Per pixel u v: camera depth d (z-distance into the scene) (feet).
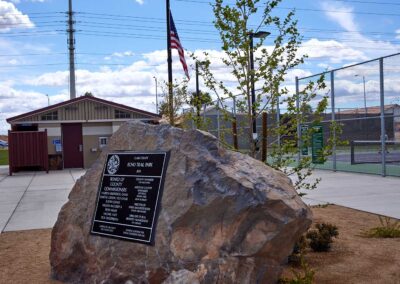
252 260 14.85
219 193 15.30
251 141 24.29
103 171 18.90
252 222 14.94
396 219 28.50
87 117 83.56
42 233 28.63
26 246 25.32
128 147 18.67
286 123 24.21
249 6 23.45
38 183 59.62
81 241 18.58
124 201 17.62
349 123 60.85
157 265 15.78
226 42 23.81
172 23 65.51
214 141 16.97
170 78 65.72
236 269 14.75
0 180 66.49
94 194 18.94
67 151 83.76
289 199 15.23
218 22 23.57
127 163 18.12
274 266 15.30
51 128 82.69
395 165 59.98
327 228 22.25
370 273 18.44
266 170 16.66
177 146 17.10
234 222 15.02
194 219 15.61
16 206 40.27
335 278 18.04
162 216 16.22
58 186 55.06
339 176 54.29
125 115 84.64
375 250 21.50
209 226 15.37
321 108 24.61
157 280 15.75
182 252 15.42
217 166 15.98
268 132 24.47
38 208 38.75
